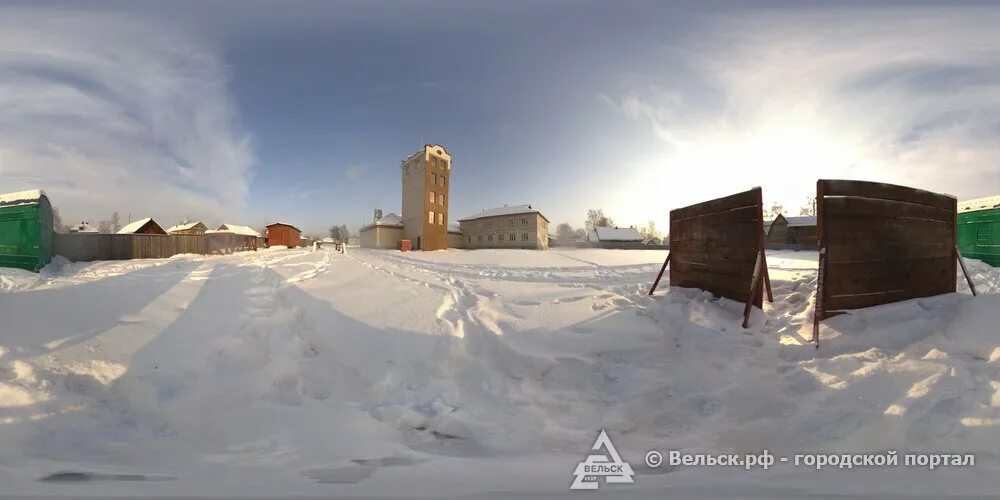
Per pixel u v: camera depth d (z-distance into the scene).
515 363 5.20
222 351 5.08
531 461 3.23
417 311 6.47
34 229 11.93
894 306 5.37
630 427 3.84
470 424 3.87
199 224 58.69
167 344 5.17
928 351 4.32
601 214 80.56
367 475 2.99
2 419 3.46
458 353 5.20
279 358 5.00
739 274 6.36
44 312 5.80
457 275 12.19
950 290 6.27
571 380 4.84
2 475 2.84
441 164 37.84
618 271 14.31
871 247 5.57
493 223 46.12
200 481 2.86
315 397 4.38
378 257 21.73
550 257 22.86
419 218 36.28
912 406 3.43
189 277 9.06
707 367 4.65
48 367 4.30
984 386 3.57
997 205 13.71
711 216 7.19
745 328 5.57
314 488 2.77
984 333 4.40
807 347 4.84
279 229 53.53
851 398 3.71
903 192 5.86
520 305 7.39
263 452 3.36
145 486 2.76
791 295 7.05
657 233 79.00
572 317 6.58
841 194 5.43
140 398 4.09
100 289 7.11
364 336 5.59
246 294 7.60
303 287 7.95
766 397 3.97
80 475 2.90
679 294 7.48
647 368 4.89
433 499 2.62
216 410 3.96
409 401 4.27
